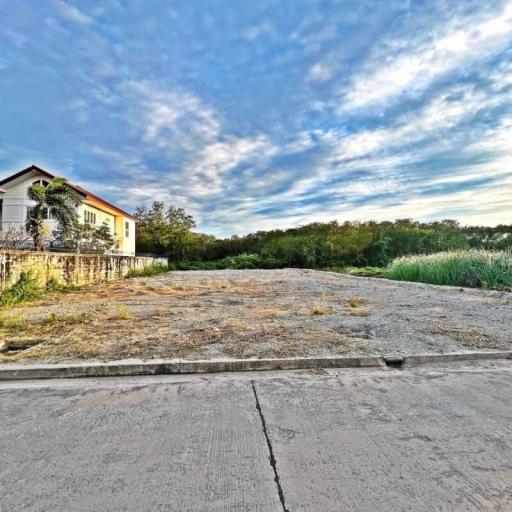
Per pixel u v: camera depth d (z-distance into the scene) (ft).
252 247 126.72
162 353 12.80
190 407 8.86
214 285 44.14
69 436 7.40
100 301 27.78
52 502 5.36
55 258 35.04
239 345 13.85
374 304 25.43
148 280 52.06
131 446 6.99
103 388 10.27
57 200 52.16
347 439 7.25
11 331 16.44
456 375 11.26
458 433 7.49
